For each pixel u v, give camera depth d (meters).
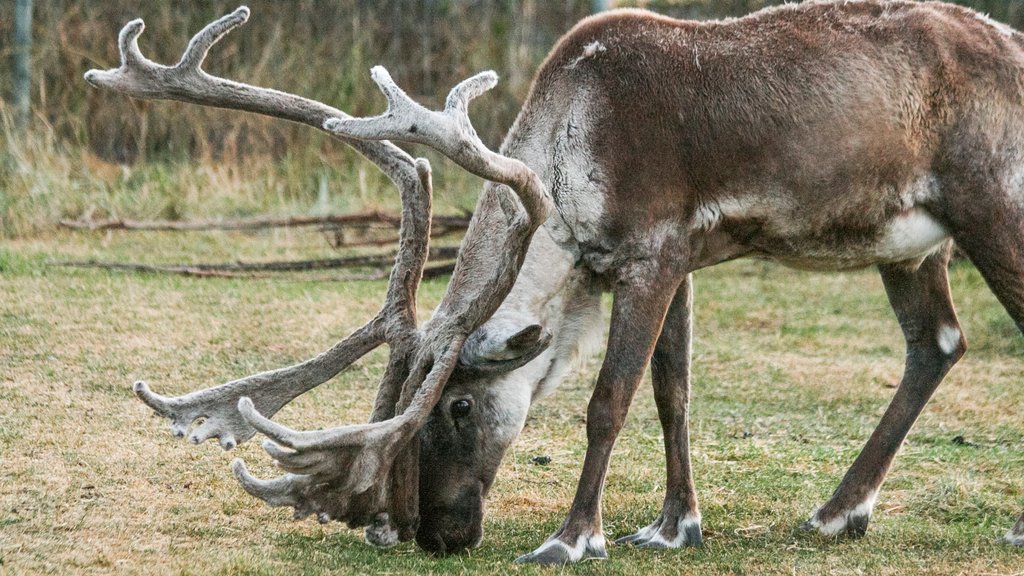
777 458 12.95
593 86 10.26
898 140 10.49
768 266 22.64
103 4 26.56
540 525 10.87
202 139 25.59
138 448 12.09
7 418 12.67
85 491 10.91
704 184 10.31
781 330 18.22
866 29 10.70
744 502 11.68
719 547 10.55
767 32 10.61
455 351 9.70
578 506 10.09
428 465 10.08
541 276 10.23
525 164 10.23
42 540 9.71
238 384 9.76
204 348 15.55
